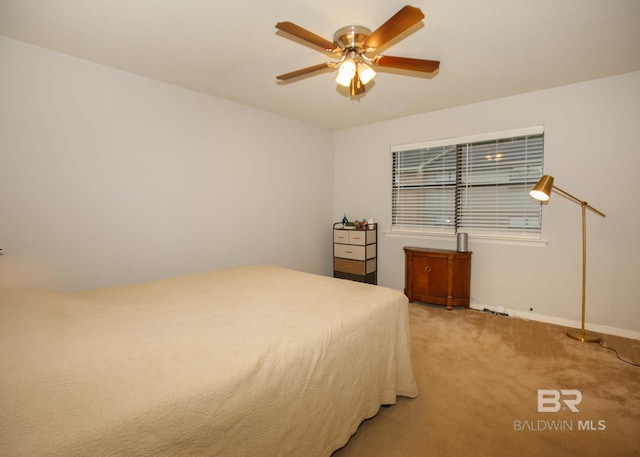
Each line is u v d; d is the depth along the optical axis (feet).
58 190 7.35
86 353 3.69
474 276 11.64
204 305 5.74
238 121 11.07
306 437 4.17
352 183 14.78
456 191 11.95
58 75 7.26
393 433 5.30
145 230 8.87
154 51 7.29
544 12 5.80
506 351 8.20
